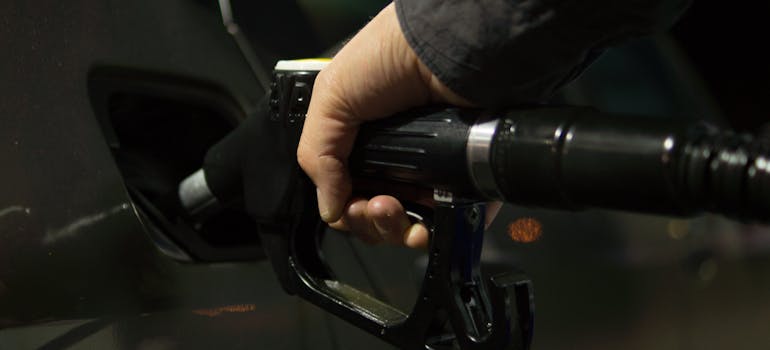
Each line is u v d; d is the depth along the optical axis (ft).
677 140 1.55
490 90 1.89
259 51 3.35
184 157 3.26
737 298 6.12
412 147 2.04
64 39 2.71
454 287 2.05
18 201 2.43
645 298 4.99
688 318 5.49
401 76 2.02
